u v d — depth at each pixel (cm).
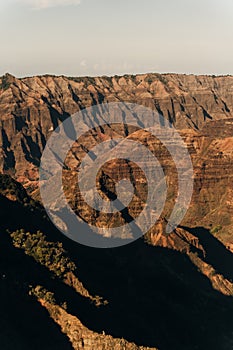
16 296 15412
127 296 18388
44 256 17162
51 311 15512
